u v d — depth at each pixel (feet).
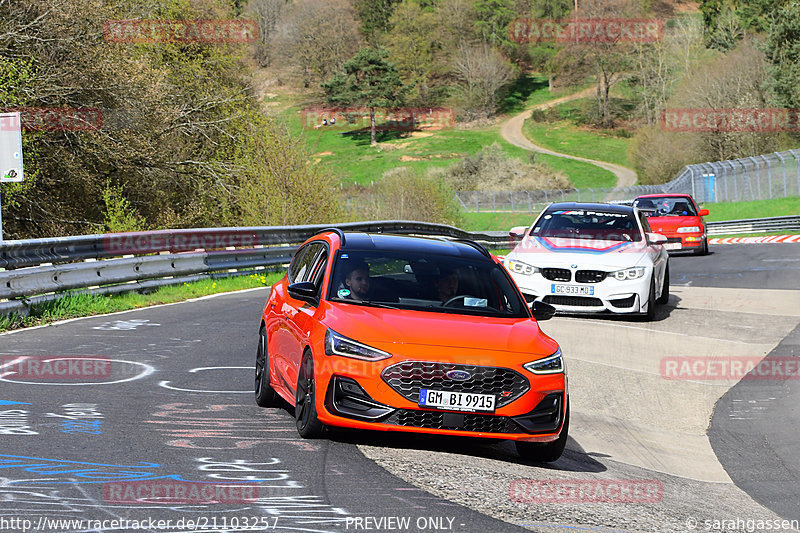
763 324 111.96
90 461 44.50
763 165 474.90
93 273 120.57
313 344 51.93
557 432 51.96
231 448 48.80
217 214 265.54
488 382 50.29
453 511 39.68
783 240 323.57
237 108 276.62
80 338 90.43
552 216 125.08
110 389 64.90
